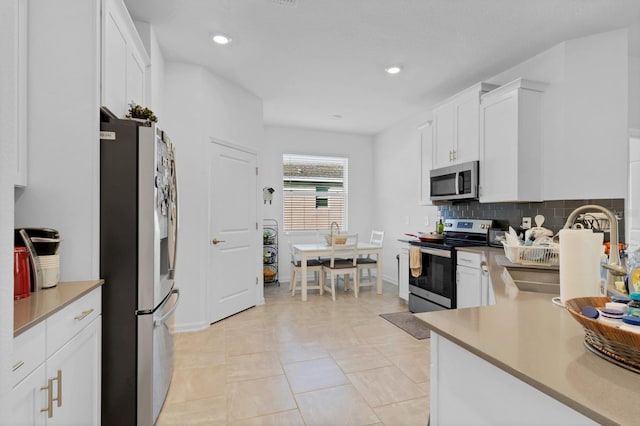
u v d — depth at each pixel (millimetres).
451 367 923
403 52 2920
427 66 3189
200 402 1987
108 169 1627
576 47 2684
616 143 2559
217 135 3428
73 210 1563
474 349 781
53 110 1546
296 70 3314
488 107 3053
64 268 1556
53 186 1547
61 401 1156
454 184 3379
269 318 3551
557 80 2771
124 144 1646
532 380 622
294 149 5527
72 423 1266
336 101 4211
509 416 732
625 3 2221
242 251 3816
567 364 684
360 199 5945
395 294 4633
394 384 2193
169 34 2664
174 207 2180
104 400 1611
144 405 1649
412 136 4852
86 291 1381
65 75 1557
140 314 1646
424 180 4031
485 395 803
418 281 3695
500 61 3074
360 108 4500
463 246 3227
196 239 3225
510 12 2334
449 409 932
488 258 2369
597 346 731
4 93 623
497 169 2949
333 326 3303
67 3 1558
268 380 2246
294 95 4000
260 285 4098
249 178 3941
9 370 626
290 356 2619
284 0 2227
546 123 2822
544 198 2830
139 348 1643
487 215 3508
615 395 560
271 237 5293
